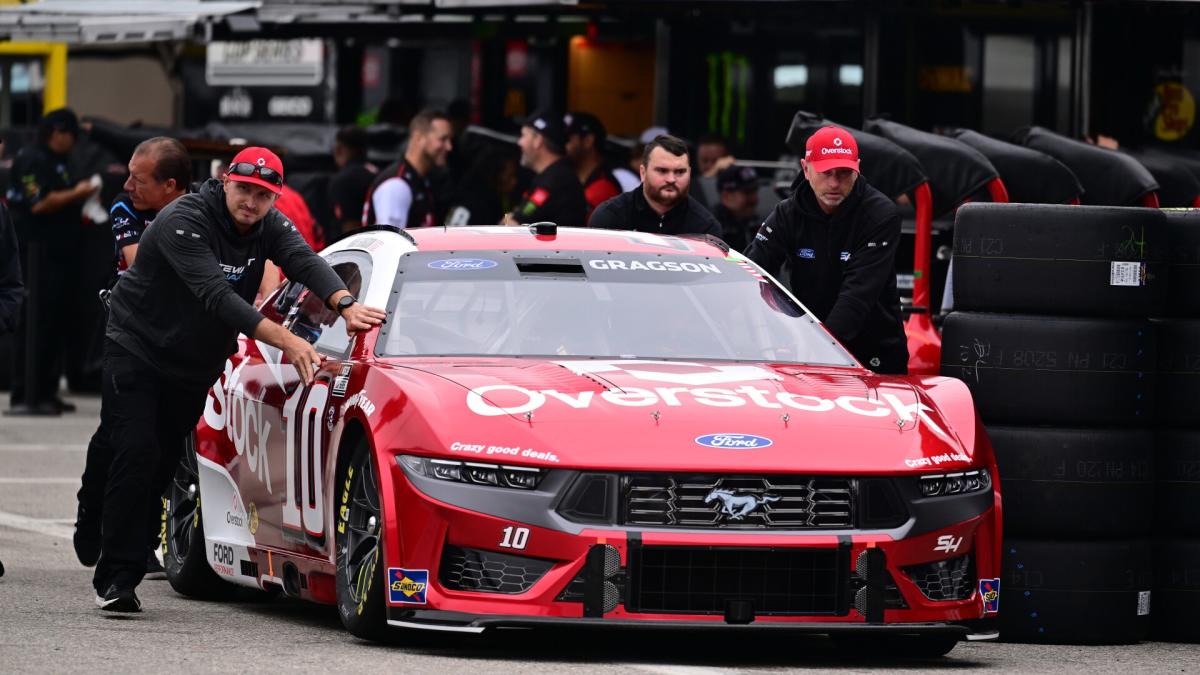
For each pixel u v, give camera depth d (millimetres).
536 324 28906
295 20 64812
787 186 59906
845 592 25203
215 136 77250
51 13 65750
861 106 65812
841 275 34094
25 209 66500
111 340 30359
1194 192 48875
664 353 28688
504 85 86125
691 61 70312
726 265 31234
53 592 32375
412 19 67375
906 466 25656
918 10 54875
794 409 26312
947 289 42156
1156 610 30656
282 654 25797
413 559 25281
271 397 30547
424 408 25797
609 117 82250
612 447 25062
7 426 63062
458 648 26562
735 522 25047
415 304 29188
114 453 30062
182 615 30500
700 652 27312
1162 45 61562
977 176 42156
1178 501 30531
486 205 64812
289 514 29469
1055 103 63375
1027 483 29750
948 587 26312
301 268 29609
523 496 24891
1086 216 30047
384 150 79750
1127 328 29984
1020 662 27625
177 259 29359
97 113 97625
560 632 28609
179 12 63781
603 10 55938
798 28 67375
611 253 30906
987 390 30047
